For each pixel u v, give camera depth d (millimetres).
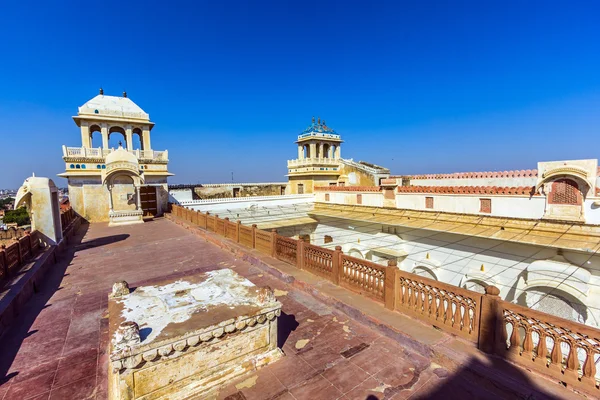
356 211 18859
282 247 8094
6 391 3494
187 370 3307
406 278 4797
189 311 3682
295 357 4062
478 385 3443
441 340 4086
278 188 31172
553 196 10273
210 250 10250
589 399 2957
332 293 5820
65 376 3783
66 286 7027
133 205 17531
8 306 5215
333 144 28375
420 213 14734
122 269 8297
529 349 3412
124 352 2832
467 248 12148
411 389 3441
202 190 26594
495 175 15609
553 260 9734
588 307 8727
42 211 9570
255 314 3711
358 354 4121
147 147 21062
